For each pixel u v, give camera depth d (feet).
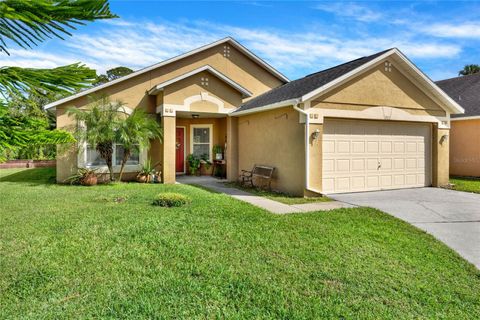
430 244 17.83
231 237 17.61
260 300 11.36
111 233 17.98
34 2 3.41
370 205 27.27
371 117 33.60
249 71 50.96
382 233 19.22
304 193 30.45
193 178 46.93
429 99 37.35
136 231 18.34
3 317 10.13
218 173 48.73
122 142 36.52
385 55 32.60
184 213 22.75
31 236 17.42
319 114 30.89
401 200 29.68
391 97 34.81
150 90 41.70
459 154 50.88
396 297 11.92
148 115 42.55
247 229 19.10
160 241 16.80
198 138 51.55
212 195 30.73
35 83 3.93
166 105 39.17
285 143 33.40
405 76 35.60
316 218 22.16
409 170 37.58
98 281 12.49
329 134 32.48
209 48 47.91
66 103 38.09
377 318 10.58
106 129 35.63
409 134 37.45
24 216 21.70
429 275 13.88
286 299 11.49
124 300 11.16
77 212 22.91
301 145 30.99
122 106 40.09
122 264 13.99
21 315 10.26
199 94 40.83
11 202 26.61
